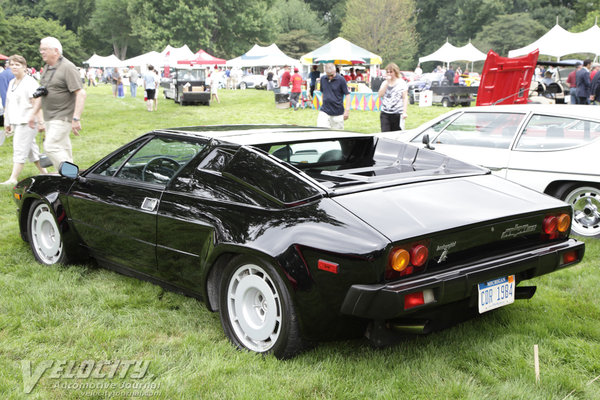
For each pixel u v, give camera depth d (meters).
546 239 3.31
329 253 2.70
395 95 9.22
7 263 4.66
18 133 7.78
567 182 5.46
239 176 3.26
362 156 4.14
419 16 89.25
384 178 3.42
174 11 72.38
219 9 75.00
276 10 86.88
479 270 2.86
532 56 12.31
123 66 43.38
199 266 3.38
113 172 4.12
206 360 2.98
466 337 3.33
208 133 3.77
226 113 20.48
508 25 70.19
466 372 2.95
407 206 2.99
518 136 5.74
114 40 86.62
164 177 3.72
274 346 2.98
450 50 36.75
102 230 4.06
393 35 71.94
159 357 3.04
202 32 72.50
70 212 4.33
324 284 2.74
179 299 3.93
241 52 78.81
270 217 2.99
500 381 2.86
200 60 28.91
